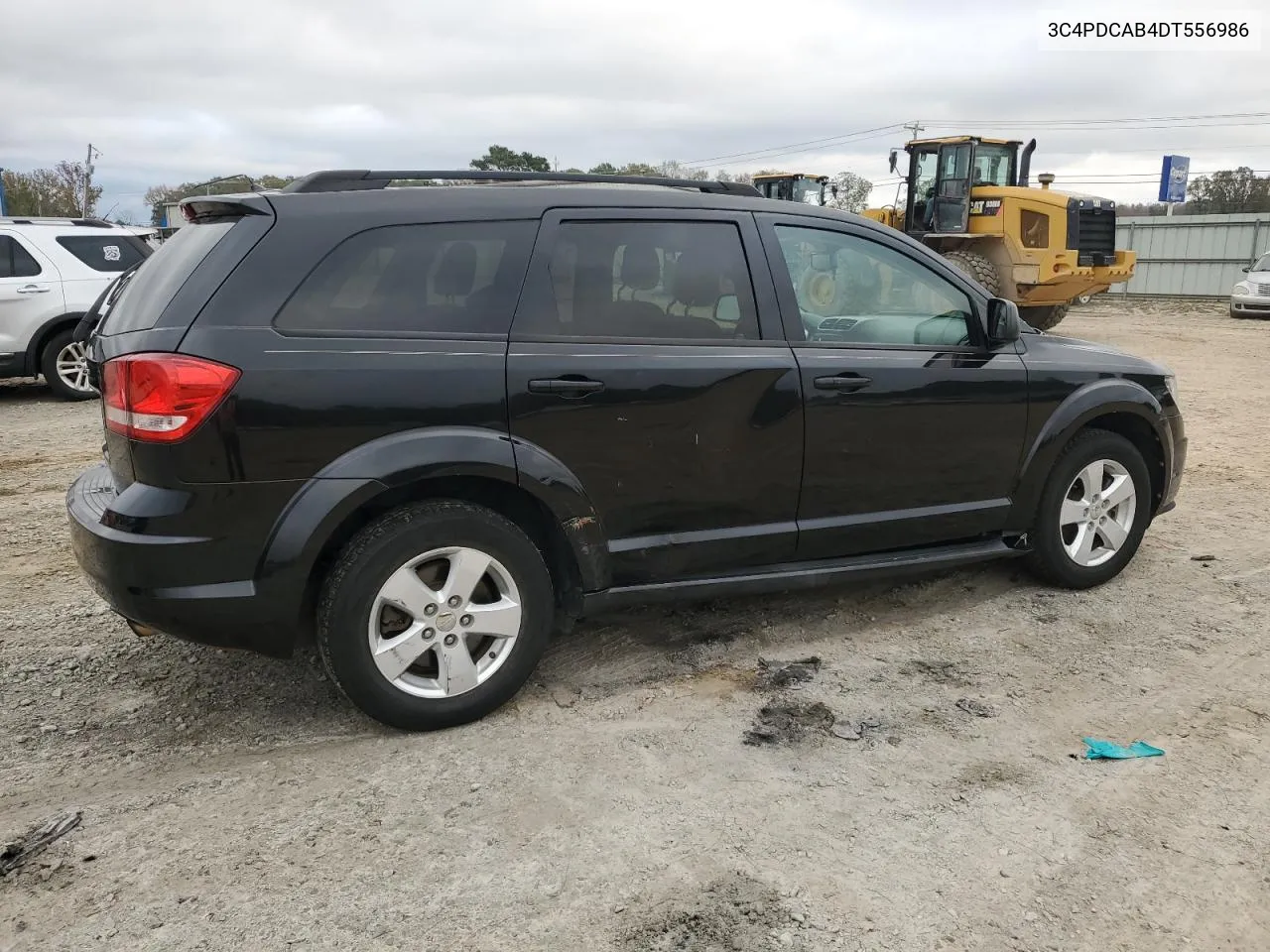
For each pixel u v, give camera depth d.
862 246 3.86
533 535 3.43
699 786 2.89
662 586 3.50
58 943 2.23
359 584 2.96
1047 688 3.54
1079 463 4.30
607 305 3.33
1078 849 2.60
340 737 3.18
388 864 2.52
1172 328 18.53
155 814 2.74
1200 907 2.38
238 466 2.79
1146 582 4.63
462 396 3.04
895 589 4.53
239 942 2.24
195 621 2.85
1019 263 14.90
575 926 2.30
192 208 3.18
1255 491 6.36
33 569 4.74
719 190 3.69
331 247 2.96
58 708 3.36
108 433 2.98
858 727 3.24
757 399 3.50
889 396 3.76
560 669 3.67
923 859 2.55
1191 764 3.03
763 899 2.39
